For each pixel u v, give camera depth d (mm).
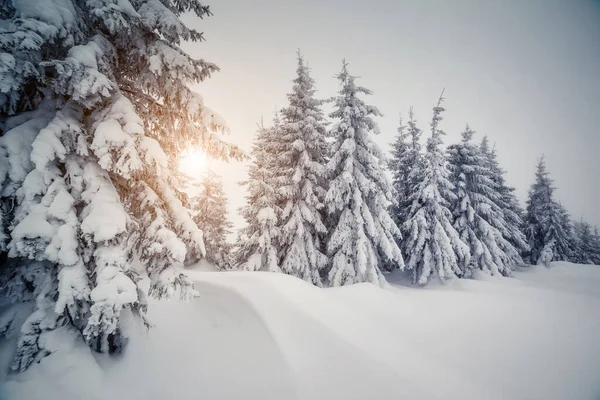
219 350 6531
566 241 31516
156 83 6641
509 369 6902
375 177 15891
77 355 5184
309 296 8945
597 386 6555
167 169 6332
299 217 16000
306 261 15828
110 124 5371
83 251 5238
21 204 4867
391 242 16562
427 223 20344
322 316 7754
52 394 4625
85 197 5328
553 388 6332
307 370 5770
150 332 6828
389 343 7238
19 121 5535
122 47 6516
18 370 4770
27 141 5188
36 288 5363
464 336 8422
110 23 5137
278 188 16875
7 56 4461
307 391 5301
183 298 5973
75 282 4828
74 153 5621
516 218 27562
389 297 11094
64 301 4629
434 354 7180
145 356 6094
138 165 5379
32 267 5359
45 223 4746
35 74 4926
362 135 15859
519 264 28500
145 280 8938
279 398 5223
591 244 40156
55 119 5289
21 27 4434
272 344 6406
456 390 5805
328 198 15227
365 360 6180
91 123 5867
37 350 4922
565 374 6922
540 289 16031
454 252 21297
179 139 7746
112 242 5363
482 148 31531
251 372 5848
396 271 25375
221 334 7043
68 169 5379
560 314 11055
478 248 21641
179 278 6059
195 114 6734
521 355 7609
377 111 16047
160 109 7219
